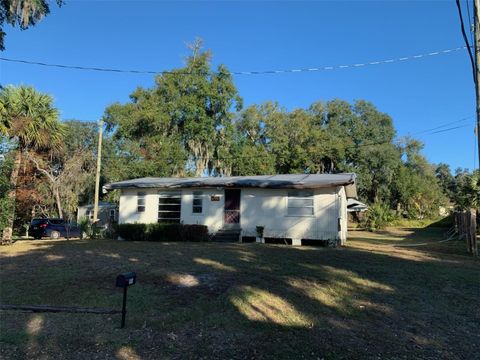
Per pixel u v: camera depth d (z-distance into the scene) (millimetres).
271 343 5230
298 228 18312
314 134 43531
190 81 36062
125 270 9383
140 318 6027
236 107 38844
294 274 9297
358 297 7660
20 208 30156
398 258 12641
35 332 5453
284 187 18078
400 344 5457
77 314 6199
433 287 8680
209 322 5926
